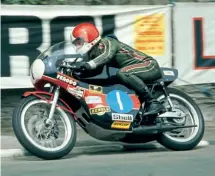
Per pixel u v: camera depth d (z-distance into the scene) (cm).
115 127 992
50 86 1001
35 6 1173
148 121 1013
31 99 957
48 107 980
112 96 995
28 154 1020
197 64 1280
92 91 984
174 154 1021
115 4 1297
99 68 1004
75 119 988
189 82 1277
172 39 1255
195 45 1277
